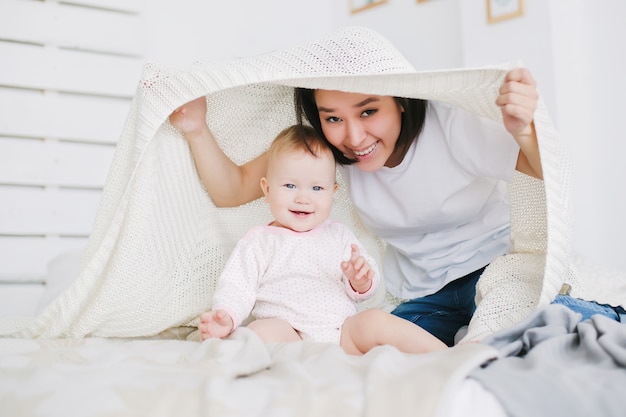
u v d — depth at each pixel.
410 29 2.43
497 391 0.67
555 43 2.01
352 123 1.21
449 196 1.32
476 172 1.26
